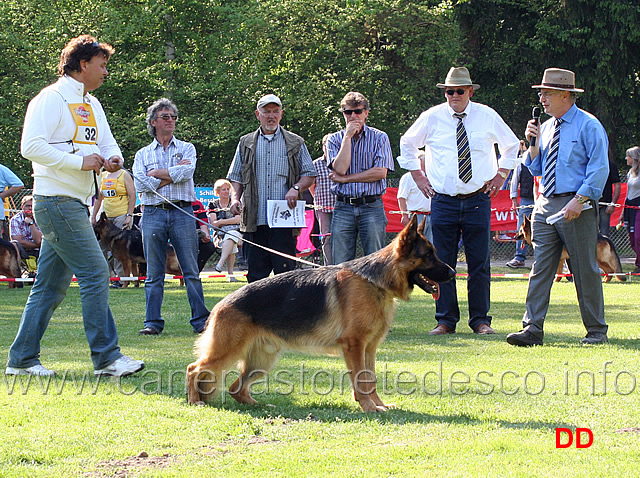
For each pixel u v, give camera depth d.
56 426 4.12
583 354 6.29
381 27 24.69
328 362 6.12
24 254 14.01
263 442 3.90
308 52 25.42
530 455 3.57
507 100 26.66
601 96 24.33
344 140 7.51
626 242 18.88
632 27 23.25
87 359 6.24
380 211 7.70
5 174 12.52
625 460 3.49
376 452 3.65
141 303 10.62
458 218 7.73
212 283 13.76
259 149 7.55
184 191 7.79
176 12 24.56
